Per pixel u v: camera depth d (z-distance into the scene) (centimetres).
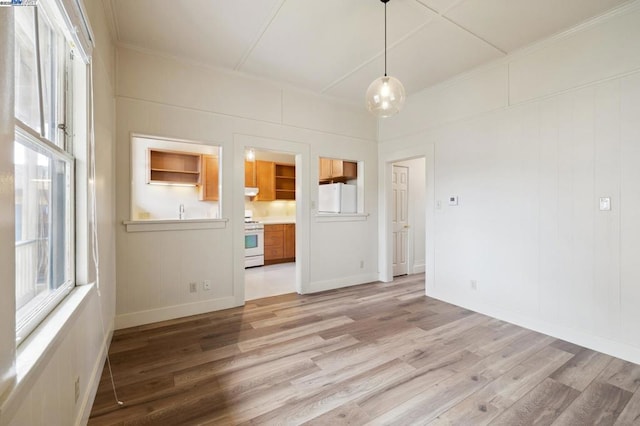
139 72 297
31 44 123
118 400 183
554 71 274
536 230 287
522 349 251
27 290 120
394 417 170
